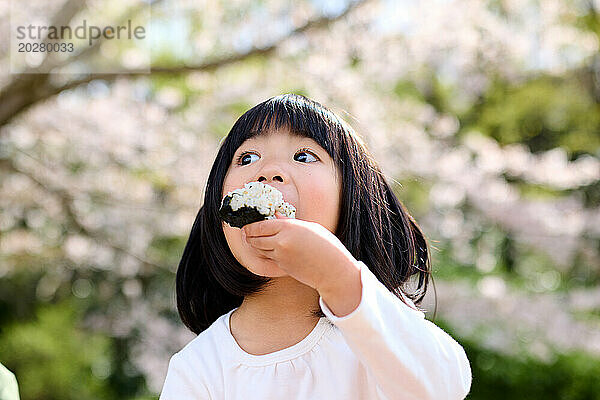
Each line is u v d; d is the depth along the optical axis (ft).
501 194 15.72
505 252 24.38
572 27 17.71
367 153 3.58
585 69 25.21
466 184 15.20
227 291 3.74
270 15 12.67
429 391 2.70
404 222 3.74
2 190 14.66
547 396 18.76
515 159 15.70
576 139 28.22
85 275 20.98
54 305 22.09
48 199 14.82
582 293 17.39
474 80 21.02
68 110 13.03
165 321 17.83
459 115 28.91
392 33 13.46
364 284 2.57
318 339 3.24
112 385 21.36
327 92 13.08
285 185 3.10
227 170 3.41
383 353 2.61
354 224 3.26
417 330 2.72
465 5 13.29
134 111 13.65
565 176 15.47
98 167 14.42
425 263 3.99
